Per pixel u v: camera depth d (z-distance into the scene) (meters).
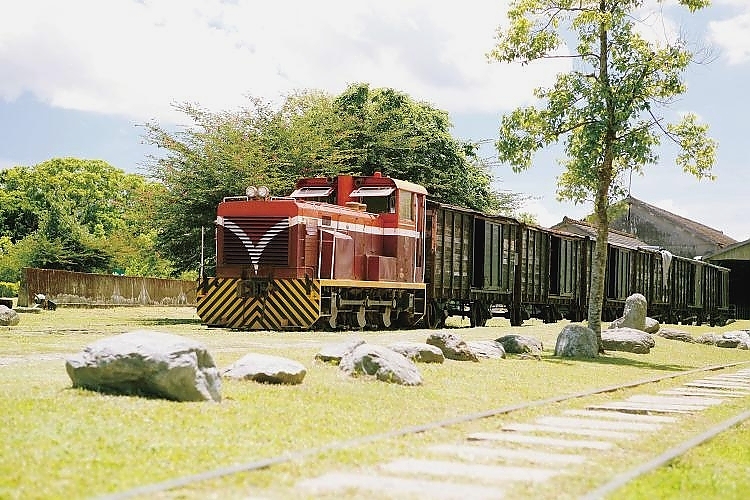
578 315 38.81
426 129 42.28
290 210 21.78
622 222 65.62
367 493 5.95
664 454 7.65
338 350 13.78
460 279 29.31
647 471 6.88
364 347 12.78
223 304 22.23
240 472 6.40
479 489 6.16
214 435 7.81
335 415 9.41
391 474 6.64
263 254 21.89
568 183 22.34
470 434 8.77
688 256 63.34
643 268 43.22
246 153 29.53
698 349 25.77
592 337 20.66
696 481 6.72
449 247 28.59
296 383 11.41
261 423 8.57
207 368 9.65
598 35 20.83
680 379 16.97
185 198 29.38
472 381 13.42
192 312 35.88
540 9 21.14
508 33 21.22
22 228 66.69
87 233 47.66
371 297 24.48
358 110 40.62
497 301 32.25
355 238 23.61
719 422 10.45
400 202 25.12
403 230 25.28
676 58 20.27
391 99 42.00
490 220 31.20
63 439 7.20
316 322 22.72
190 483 6.01
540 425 9.63
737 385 15.88
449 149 42.81
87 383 9.50
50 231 46.53
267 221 21.95
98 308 38.12
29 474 6.08
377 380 12.30
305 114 34.28
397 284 24.95
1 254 53.22
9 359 12.80
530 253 34.44
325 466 6.81
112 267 47.19
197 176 29.39
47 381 10.20
